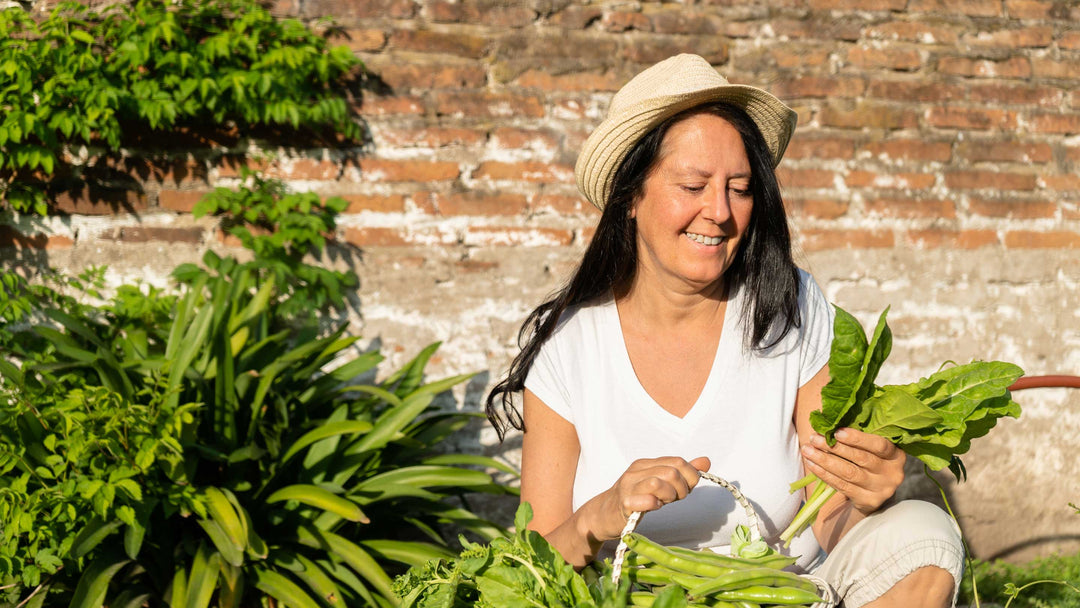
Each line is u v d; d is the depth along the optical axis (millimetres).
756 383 1848
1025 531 4023
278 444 2930
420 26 3682
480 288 3752
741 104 1775
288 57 3428
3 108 3252
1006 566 3756
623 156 1805
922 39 3996
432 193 3711
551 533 1698
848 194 3939
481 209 3742
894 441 1559
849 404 1493
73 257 3508
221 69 3457
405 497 3207
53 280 3477
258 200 3555
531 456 1944
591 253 1926
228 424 2938
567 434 1935
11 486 2529
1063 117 4086
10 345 3406
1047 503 4035
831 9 3926
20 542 2609
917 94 3986
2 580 2551
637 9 3816
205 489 2742
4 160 3330
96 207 3512
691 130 1709
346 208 3646
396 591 1527
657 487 1445
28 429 2754
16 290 3395
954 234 4008
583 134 3801
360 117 3664
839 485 1576
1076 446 4066
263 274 3549
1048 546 4039
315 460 2959
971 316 4023
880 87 3961
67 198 3488
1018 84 4062
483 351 3756
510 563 1439
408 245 3705
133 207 3541
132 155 3525
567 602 1354
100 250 3525
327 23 3605
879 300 3957
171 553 2793
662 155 1727
